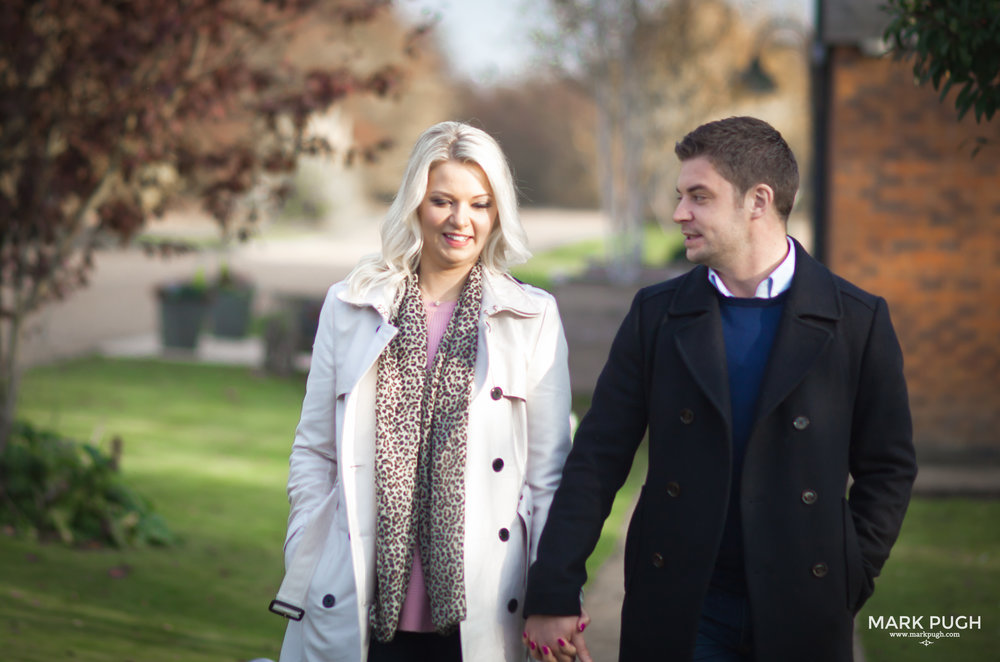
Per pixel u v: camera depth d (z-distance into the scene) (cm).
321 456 343
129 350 2036
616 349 325
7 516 781
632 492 1080
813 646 292
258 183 852
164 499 980
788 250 312
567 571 310
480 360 328
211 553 811
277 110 800
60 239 812
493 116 7962
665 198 3441
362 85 832
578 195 8188
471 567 316
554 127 7644
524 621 328
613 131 2197
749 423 300
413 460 318
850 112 1108
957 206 1104
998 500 1012
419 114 6525
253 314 2683
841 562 293
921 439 1123
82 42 769
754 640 292
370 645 326
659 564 304
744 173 299
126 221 829
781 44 2170
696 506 299
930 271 1112
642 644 307
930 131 1102
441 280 342
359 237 5291
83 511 808
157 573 736
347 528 320
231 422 1410
